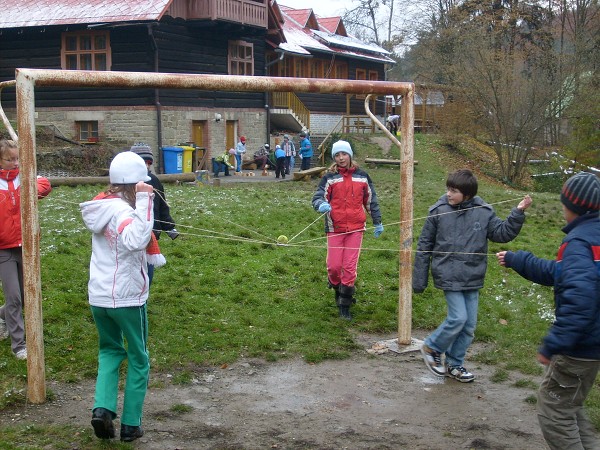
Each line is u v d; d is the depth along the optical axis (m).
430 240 5.98
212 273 8.91
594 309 3.67
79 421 4.89
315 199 7.40
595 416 5.15
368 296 8.48
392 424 5.10
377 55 46.75
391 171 29.22
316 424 5.06
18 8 27.25
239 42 30.28
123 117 26.05
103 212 4.40
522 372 6.31
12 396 5.19
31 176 5.04
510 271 10.04
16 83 4.99
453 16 38.53
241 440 4.73
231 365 6.23
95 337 6.47
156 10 25.00
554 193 28.02
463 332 5.98
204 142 28.58
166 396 5.48
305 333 7.12
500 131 30.86
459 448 4.70
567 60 30.38
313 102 39.19
